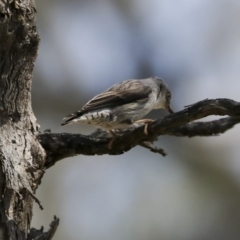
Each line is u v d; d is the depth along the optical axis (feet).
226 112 28.40
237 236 58.18
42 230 29.09
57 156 32.01
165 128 30.32
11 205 27.71
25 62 28.99
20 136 29.48
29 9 27.99
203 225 58.70
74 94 62.34
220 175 60.75
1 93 29.04
